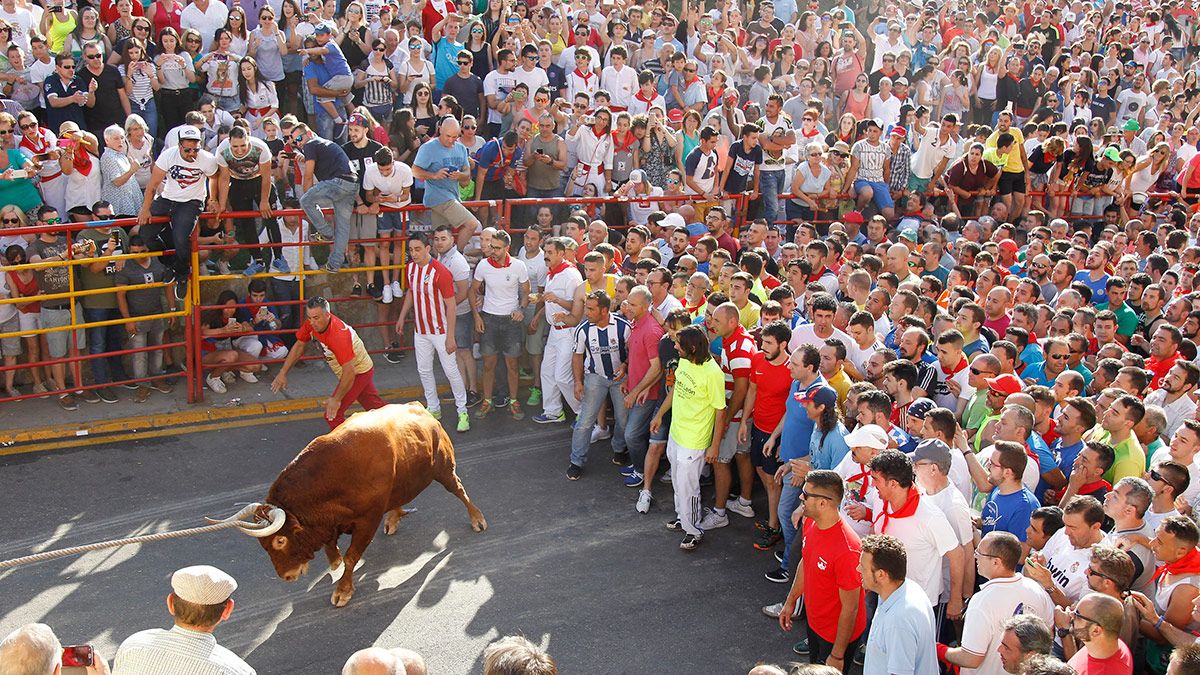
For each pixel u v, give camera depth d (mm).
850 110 19016
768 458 9086
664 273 10562
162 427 11055
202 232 11719
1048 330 10883
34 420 10859
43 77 13477
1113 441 8016
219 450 10641
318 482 7801
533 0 18328
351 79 14828
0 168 11320
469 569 8812
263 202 11547
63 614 7902
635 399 9984
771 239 13500
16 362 11305
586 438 10477
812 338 9750
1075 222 18438
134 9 14984
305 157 11742
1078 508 6324
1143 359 10734
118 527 9125
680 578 8773
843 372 9031
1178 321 11391
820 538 6641
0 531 8938
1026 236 17031
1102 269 13016
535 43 16406
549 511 9859
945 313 9828
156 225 11195
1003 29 23266
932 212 16484
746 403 9281
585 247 12258
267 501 7828
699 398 8977
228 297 11781
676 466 9125
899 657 5633
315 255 12672
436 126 14484
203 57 14164
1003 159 17312
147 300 11531
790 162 16156
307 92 14875
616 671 7480
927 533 6594
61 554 6715
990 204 17547
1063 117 21688
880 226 13836
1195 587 6012
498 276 11445
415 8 17125
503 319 11594
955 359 9078
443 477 9070
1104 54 23109
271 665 7469
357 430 8039
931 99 20375
